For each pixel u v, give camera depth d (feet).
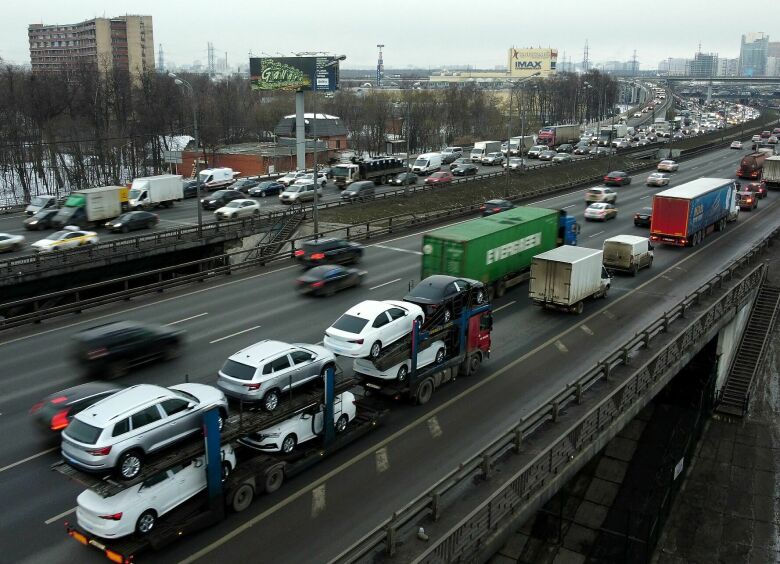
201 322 104.01
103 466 48.26
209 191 248.93
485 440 65.57
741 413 108.88
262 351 64.59
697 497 90.53
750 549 81.20
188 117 399.24
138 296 120.16
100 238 169.89
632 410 72.74
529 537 81.15
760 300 133.59
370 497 55.83
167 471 50.70
